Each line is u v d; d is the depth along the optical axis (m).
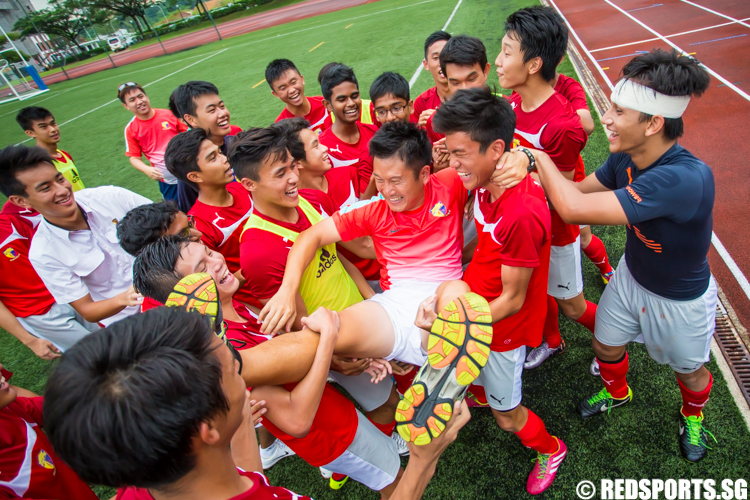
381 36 12.96
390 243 2.04
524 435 2.04
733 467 2.10
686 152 1.62
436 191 1.96
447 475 2.36
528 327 1.85
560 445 2.18
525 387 2.71
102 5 37.22
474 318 1.22
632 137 1.61
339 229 1.98
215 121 3.82
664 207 1.56
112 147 9.60
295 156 2.39
